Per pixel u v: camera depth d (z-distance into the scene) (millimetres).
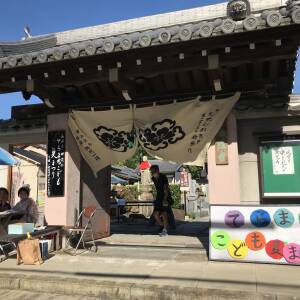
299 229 6621
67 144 8750
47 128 8992
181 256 7477
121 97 8445
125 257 7445
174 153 7902
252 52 6543
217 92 7766
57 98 8617
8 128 10539
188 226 13484
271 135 7438
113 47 6547
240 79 7801
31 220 8562
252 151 7664
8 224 8109
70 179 8758
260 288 5191
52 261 7191
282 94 7441
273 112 7434
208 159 7625
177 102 7832
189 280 5672
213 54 6594
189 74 7887
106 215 10453
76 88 8641
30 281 6008
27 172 18391
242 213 6938
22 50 8688
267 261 6684
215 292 5086
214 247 6984
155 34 6324
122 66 7066
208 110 7582
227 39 6195
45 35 9961
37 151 21406
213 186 7520
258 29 5805
